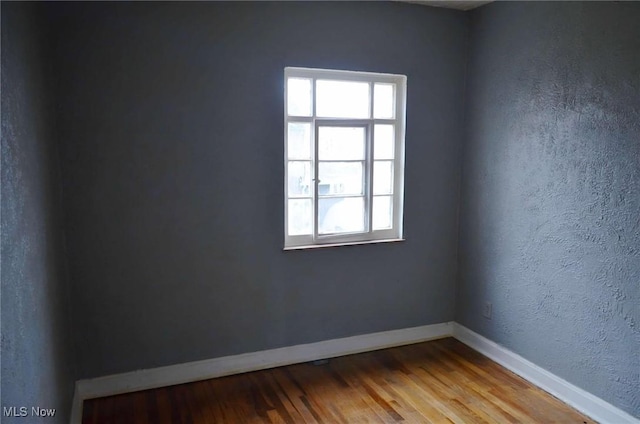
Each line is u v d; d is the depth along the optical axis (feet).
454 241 12.15
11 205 4.71
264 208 10.10
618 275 8.05
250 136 9.79
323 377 10.14
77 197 8.74
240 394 9.42
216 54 9.34
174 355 9.80
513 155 10.18
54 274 7.34
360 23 10.43
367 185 11.27
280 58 9.82
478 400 9.19
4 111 4.62
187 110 9.27
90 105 8.63
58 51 8.32
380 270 11.44
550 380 9.46
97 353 9.25
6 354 4.16
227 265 9.96
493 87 10.67
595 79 8.27
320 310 10.94
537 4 9.39
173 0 8.94
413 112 11.25
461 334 12.12
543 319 9.62
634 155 7.67
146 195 9.20
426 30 11.08
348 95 10.89
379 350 11.57
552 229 9.30
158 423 8.40
